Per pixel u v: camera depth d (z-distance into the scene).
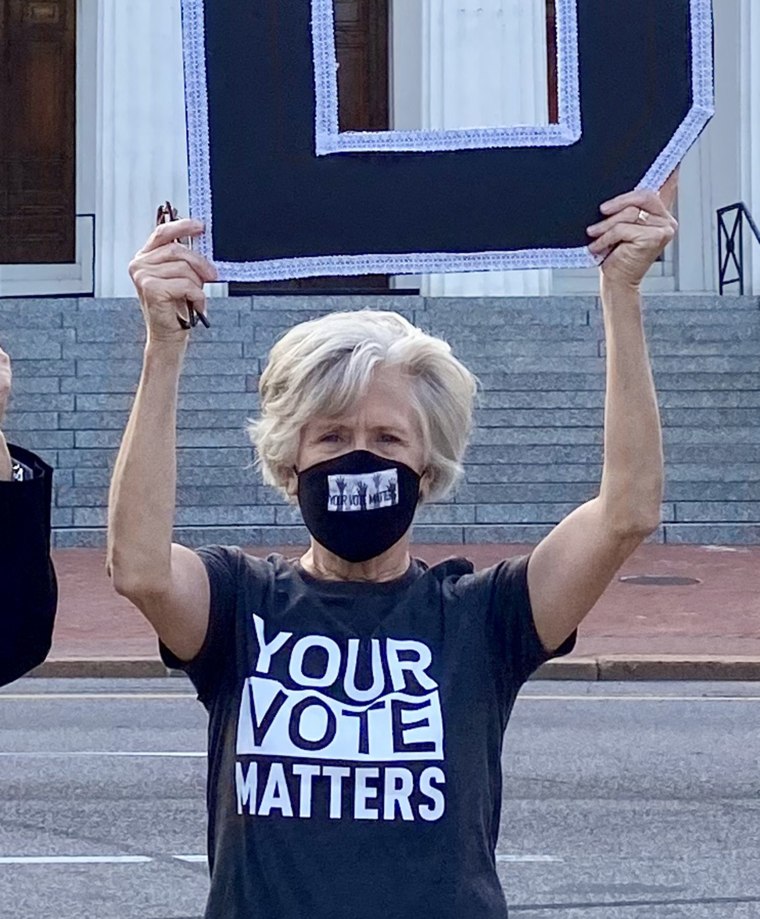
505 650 2.69
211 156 2.69
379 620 2.64
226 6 2.68
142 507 2.59
